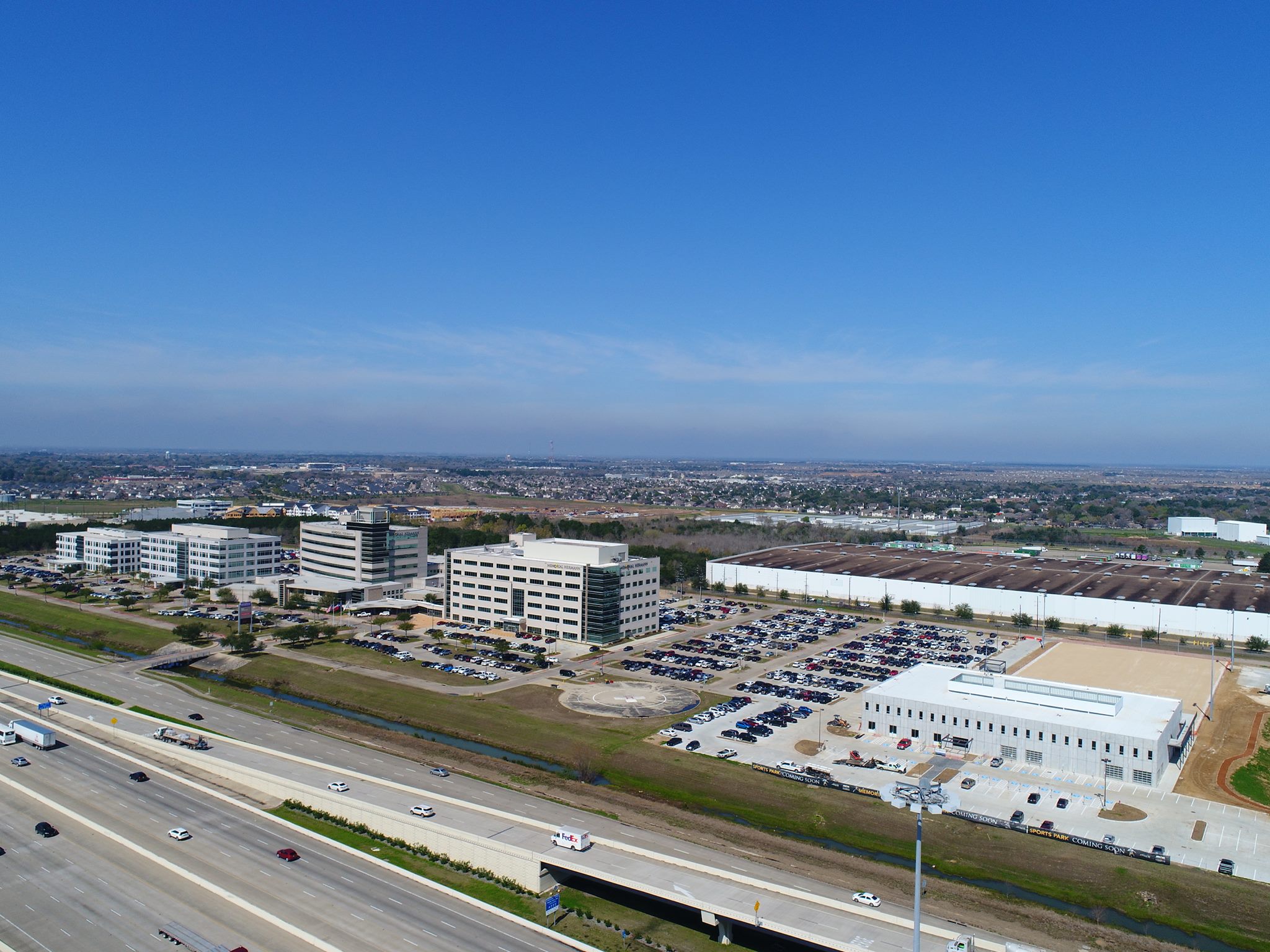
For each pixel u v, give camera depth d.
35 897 92.75
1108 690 152.88
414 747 147.12
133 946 84.19
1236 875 104.38
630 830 113.12
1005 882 104.00
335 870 100.38
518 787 129.75
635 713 165.00
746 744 149.50
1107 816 121.06
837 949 82.25
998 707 148.38
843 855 109.44
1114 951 88.12
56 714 158.75
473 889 97.81
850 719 163.75
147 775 128.75
